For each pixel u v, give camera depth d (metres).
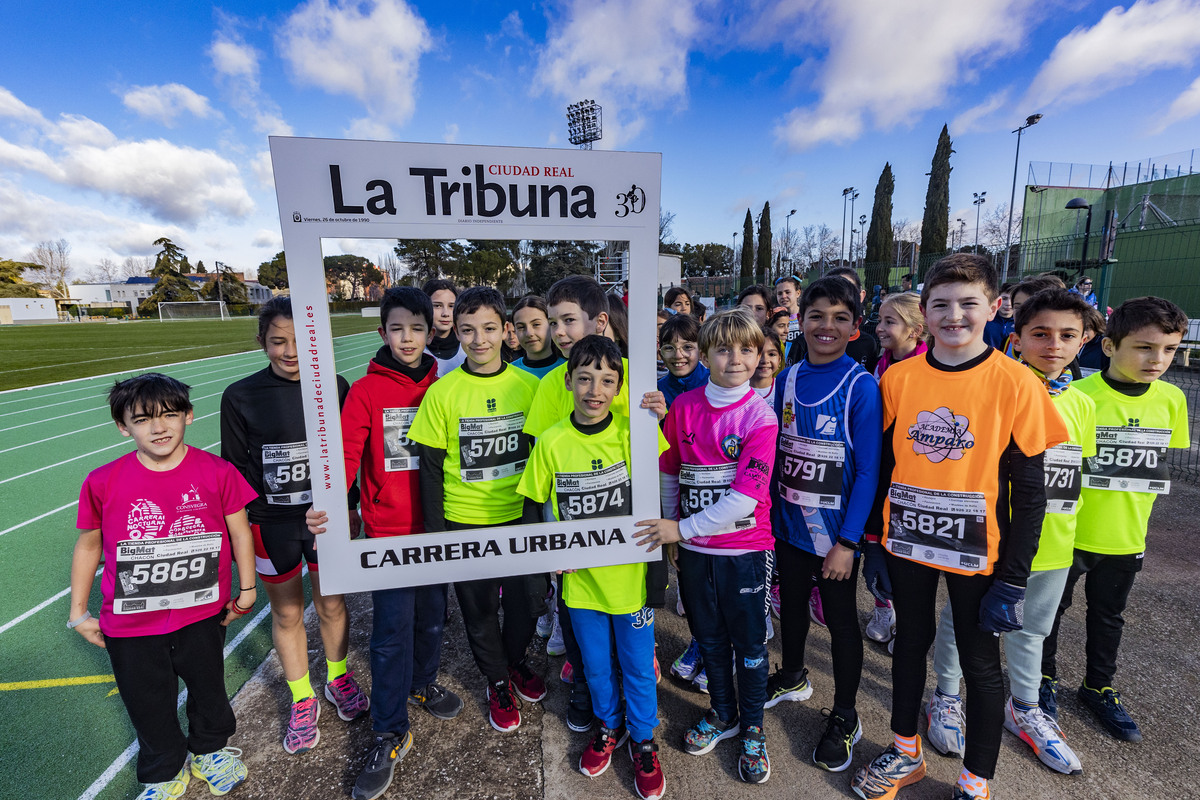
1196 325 9.38
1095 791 1.92
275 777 2.06
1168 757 2.07
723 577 1.98
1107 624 2.23
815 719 2.32
